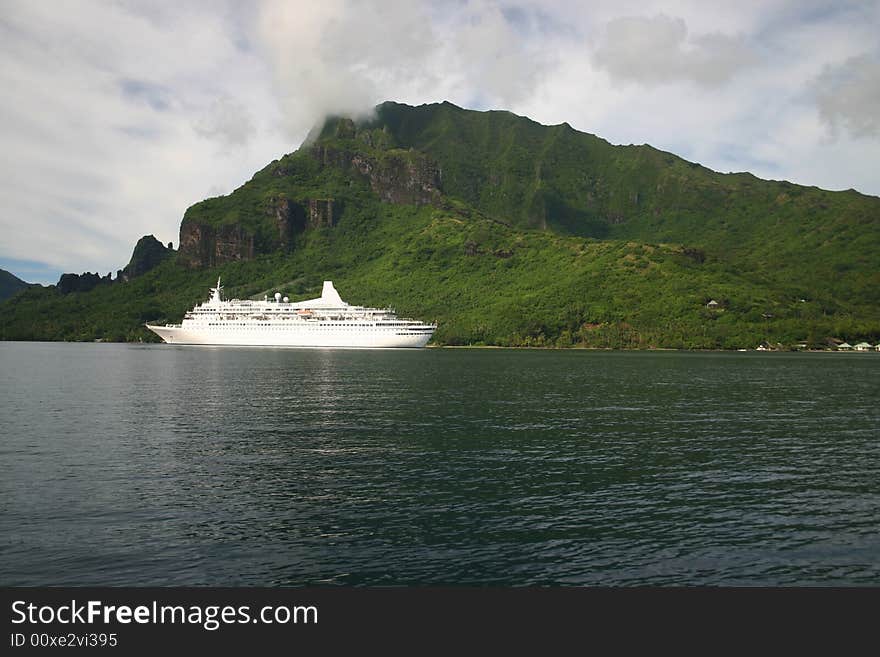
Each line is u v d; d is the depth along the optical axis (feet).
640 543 96.89
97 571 87.20
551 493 121.08
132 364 470.39
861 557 92.68
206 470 136.05
